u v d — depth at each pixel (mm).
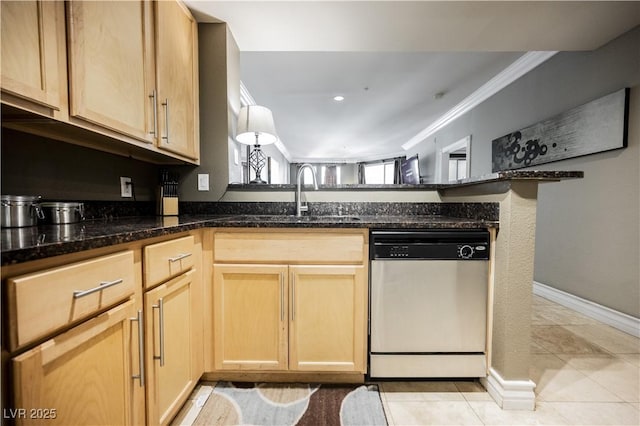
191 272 1213
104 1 987
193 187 1842
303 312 1317
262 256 1303
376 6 1626
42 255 572
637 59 1873
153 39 1272
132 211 1621
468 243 1277
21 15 723
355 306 1309
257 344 1328
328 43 2000
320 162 8594
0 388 517
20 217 951
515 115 3053
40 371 580
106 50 998
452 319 1306
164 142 1353
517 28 1856
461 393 1316
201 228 1263
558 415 1182
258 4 1601
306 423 1139
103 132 1022
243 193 1856
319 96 3812
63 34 845
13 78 705
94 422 728
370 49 2090
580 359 1596
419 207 1877
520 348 1221
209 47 1795
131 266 856
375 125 5148
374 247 1283
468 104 3900
